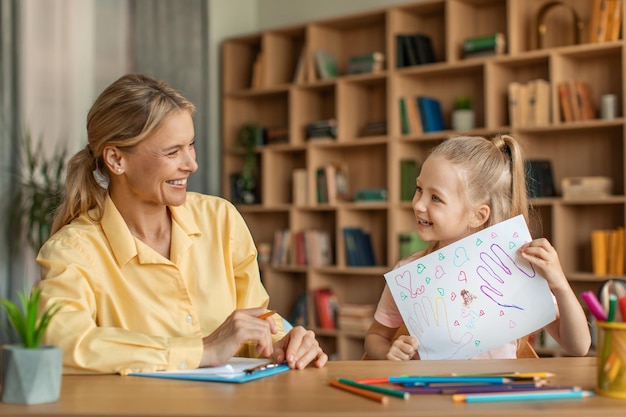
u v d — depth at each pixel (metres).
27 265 4.20
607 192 3.98
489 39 4.34
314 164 4.98
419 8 4.66
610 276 3.93
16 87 4.21
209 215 1.83
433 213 1.77
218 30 5.48
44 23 4.37
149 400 1.11
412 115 4.61
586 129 4.21
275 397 1.13
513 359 1.50
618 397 1.12
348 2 5.14
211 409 1.04
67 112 4.46
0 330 4.00
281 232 5.12
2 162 4.16
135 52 4.82
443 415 1.00
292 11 5.47
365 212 5.03
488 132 4.31
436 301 1.56
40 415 1.03
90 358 1.35
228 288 1.79
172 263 1.64
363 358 1.87
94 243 1.61
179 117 1.60
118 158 1.61
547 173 4.21
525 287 1.53
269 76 5.27
